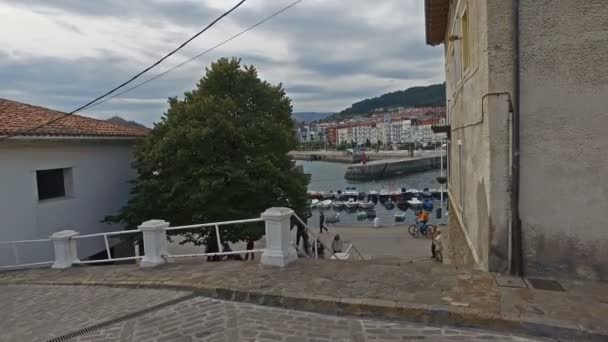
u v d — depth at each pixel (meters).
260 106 15.55
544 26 5.25
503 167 5.45
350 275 5.94
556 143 5.30
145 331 4.70
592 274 5.27
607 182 5.17
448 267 6.07
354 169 84.00
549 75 5.27
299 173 15.83
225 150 14.02
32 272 8.90
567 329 4.00
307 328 4.55
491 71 5.43
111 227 14.70
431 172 92.69
